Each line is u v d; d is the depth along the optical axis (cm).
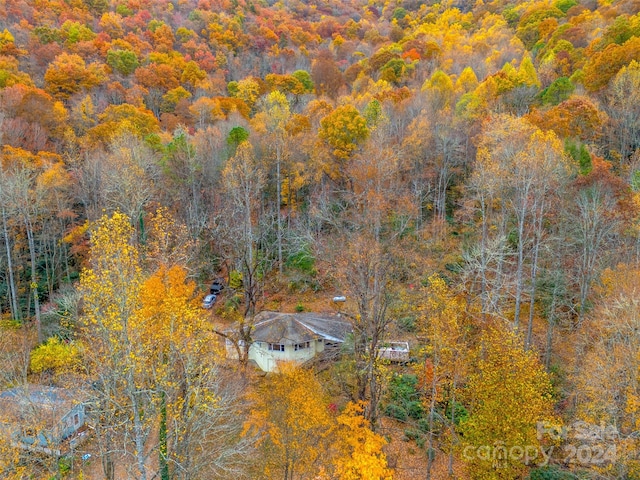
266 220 4072
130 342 1630
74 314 2762
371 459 1894
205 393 1938
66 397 2234
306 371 2627
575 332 2736
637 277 2367
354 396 2419
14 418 2152
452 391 2148
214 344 2350
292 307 3625
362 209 3606
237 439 2241
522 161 2783
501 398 1920
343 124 4084
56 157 4222
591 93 4231
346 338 2894
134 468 2139
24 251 4050
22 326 3394
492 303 2430
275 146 4203
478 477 1975
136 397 1736
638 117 3788
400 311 2677
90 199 4131
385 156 3597
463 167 4209
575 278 2889
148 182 3772
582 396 2178
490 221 3359
